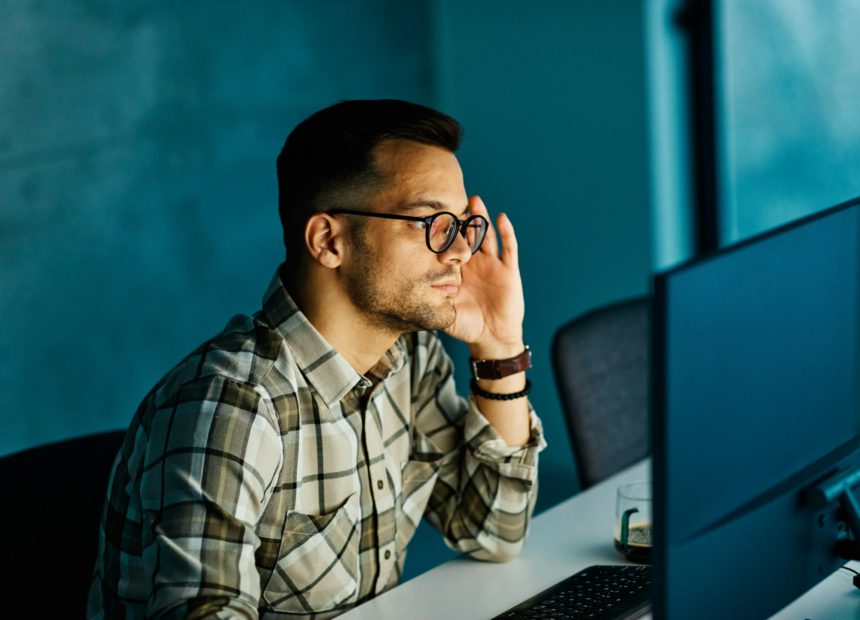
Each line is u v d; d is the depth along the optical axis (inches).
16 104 117.3
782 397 44.4
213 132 134.1
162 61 128.6
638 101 130.6
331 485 58.7
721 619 42.6
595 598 54.7
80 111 122.3
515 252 66.4
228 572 50.2
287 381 57.1
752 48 126.6
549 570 61.4
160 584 49.6
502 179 148.3
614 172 135.3
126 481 55.9
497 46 144.8
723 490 41.7
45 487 63.3
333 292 58.3
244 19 135.3
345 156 56.6
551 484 147.6
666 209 132.5
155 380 132.1
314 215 57.4
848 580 55.9
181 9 129.6
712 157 132.5
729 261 40.2
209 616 47.8
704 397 39.8
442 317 58.1
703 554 41.0
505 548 62.9
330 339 58.9
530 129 143.4
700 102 132.3
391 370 62.3
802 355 45.3
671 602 40.1
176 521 50.9
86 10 121.7
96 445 66.0
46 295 121.4
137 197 128.0
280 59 139.0
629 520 61.3
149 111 128.0
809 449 46.6
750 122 128.7
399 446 64.7
